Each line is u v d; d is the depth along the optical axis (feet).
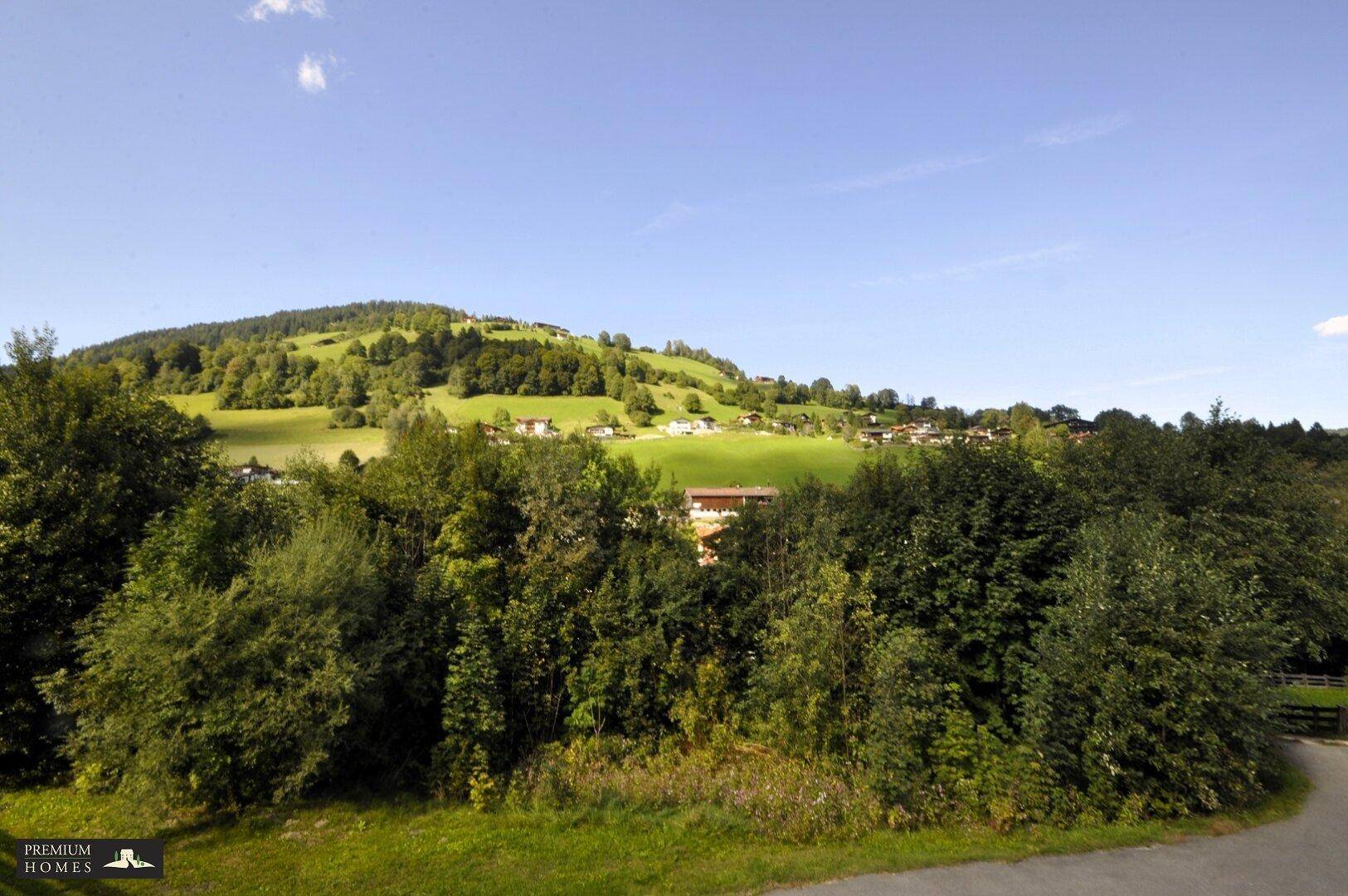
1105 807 45.50
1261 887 33.78
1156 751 46.65
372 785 51.55
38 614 50.14
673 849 38.70
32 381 55.36
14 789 47.01
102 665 45.11
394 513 80.53
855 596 62.49
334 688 44.78
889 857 36.68
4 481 49.85
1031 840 40.11
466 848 38.50
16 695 48.52
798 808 43.47
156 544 51.01
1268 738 59.47
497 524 83.97
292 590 47.78
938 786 46.52
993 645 63.05
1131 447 87.86
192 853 37.60
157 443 63.41
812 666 56.18
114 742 42.60
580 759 56.95
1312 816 45.80
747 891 32.45
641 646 66.85
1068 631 56.54
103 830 40.11
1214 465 91.56
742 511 89.15
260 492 70.95
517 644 64.49
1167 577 51.72
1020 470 68.33
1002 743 58.70
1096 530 60.49
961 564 64.80
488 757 52.44
